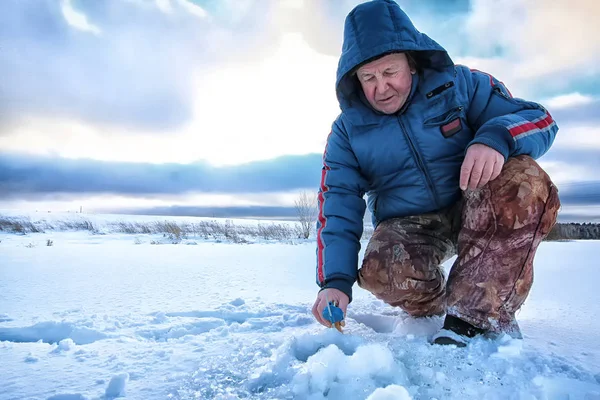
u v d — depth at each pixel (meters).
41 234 13.77
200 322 1.69
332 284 1.46
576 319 1.67
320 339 1.19
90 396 1.00
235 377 1.09
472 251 1.29
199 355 1.28
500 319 1.26
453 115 1.49
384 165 1.61
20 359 1.27
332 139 1.72
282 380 1.04
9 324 1.67
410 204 1.62
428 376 1.04
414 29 1.41
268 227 14.27
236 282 2.88
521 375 1.05
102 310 1.94
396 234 1.55
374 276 1.48
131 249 7.08
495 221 1.26
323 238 1.57
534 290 2.38
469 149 1.26
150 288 2.61
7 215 21.89
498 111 1.49
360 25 1.41
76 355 1.31
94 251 6.45
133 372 1.15
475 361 1.12
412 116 1.52
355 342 1.18
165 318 1.76
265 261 4.64
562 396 0.96
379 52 1.36
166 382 1.08
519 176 1.25
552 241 9.65
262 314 1.84
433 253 1.55
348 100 1.57
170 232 13.52
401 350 1.18
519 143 1.28
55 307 2.02
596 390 0.98
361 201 1.64
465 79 1.54
